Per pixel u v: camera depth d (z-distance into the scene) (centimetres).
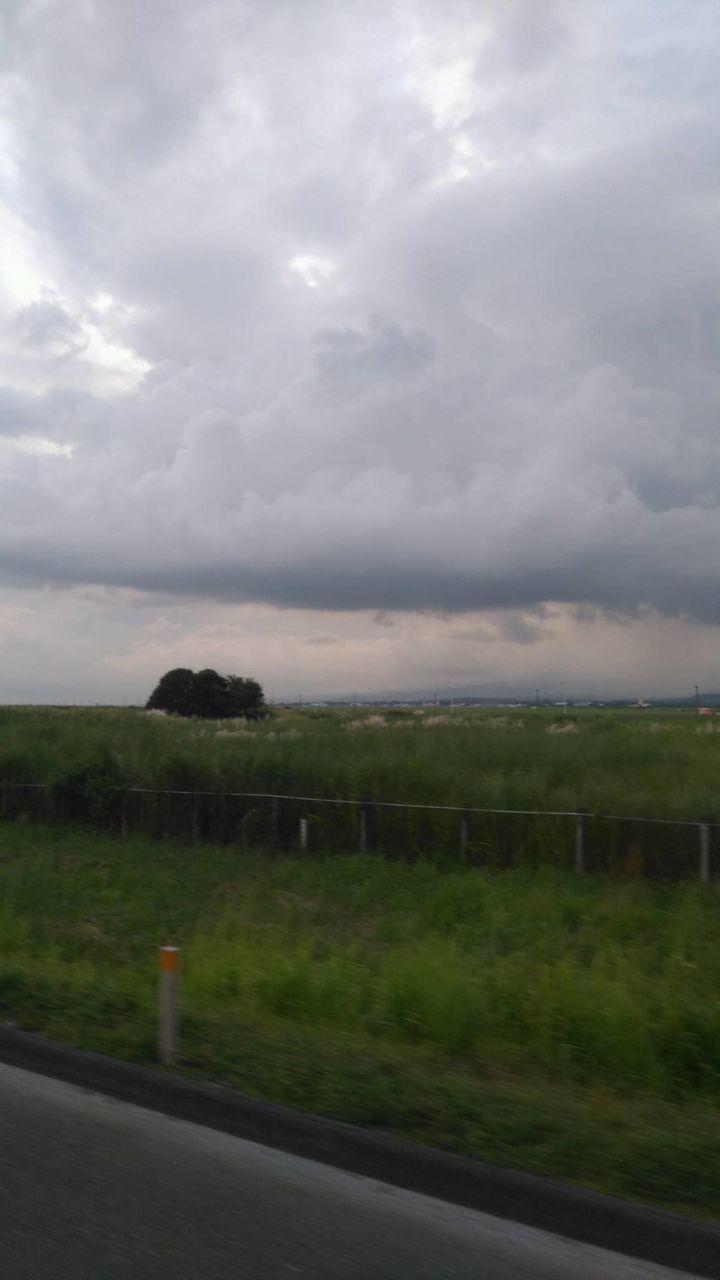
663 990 930
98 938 1266
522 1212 534
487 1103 655
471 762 2205
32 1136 628
